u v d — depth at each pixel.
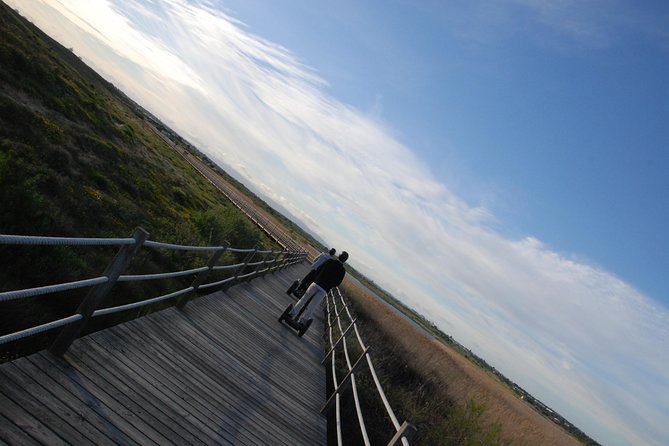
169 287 9.93
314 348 12.81
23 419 3.40
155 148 43.44
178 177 33.25
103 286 4.55
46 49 33.81
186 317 8.45
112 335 5.69
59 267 7.09
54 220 8.84
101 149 19.36
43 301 6.42
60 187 11.02
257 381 7.59
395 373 15.67
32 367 4.08
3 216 7.33
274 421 6.45
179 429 4.66
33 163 11.55
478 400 17.05
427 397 14.49
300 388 8.79
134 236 4.63
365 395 11.76
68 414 3.79
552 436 17.31
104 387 4.53
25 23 41.59
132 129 36.62
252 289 14.95
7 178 8.16
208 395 5.89
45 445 3.29
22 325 5.52
